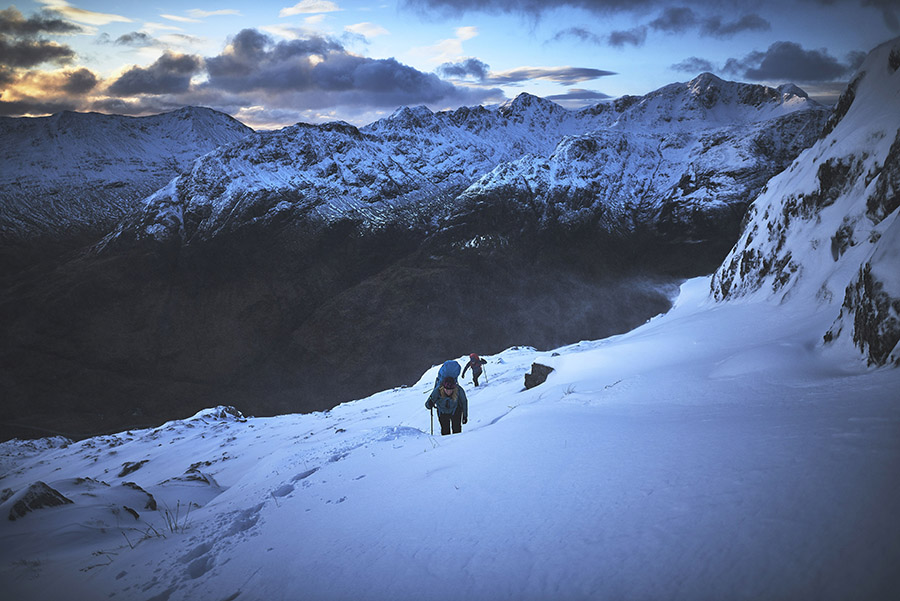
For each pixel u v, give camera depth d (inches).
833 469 96.0
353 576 114.1
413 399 682.2
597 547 95.2
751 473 105.5
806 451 109.6
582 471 137.6
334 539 140.3
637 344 441.1
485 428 243.4
